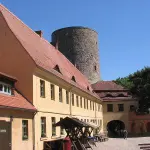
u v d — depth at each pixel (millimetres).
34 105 27219
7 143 22266
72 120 29094
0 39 28406
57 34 79062
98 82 75625
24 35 33375
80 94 46500
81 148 31625
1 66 28047
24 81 27422
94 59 78750
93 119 58250
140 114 69750
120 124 73750
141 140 52844
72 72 50094
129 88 77000
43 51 37406
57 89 34000
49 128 30734
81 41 77188
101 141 50906
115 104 70562
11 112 22828
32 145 26453
